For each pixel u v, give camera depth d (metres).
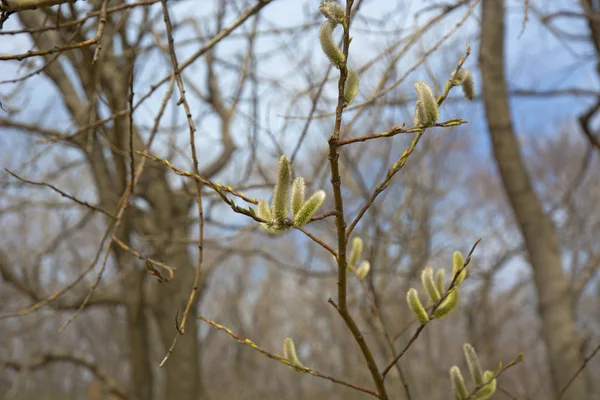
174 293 5.70
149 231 5.34
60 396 17.30
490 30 4.33
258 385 14.62
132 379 6.23
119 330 12.81
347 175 4.68
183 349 5.69
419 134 1.53
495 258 7.54
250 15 2.87
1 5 2.09
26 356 6.48
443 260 6.39
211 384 14.06
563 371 3.78
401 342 6.33
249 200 1.55
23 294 6.05
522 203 4.18
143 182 5.31
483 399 1.87
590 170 9.62
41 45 4.14
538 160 9.99
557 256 4.07
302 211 1.46
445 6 3.67
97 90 3.42
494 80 4.30
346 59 1.47
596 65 5.03
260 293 15.13
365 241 4.65
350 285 4.03
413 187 5.48
